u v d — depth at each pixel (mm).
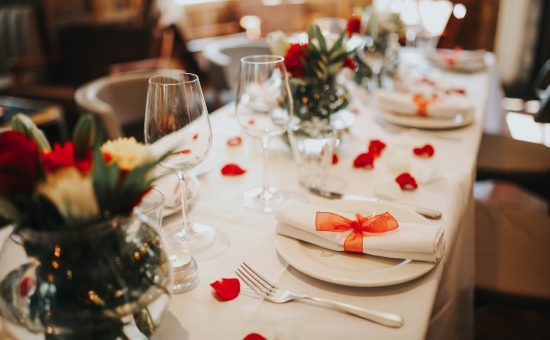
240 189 1145
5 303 572
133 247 582
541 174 2002
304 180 1159
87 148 586
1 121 2623
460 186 1142
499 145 2207
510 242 1419
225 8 5586
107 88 1973
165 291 619
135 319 600
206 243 903
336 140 1218
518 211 1582
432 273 800
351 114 1562
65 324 568
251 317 721
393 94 1690
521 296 1241
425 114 1577
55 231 524
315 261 811
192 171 1232
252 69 998
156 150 806
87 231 537
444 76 2318
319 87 1235
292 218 869
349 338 671
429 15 3469
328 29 2625
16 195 506
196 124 821
